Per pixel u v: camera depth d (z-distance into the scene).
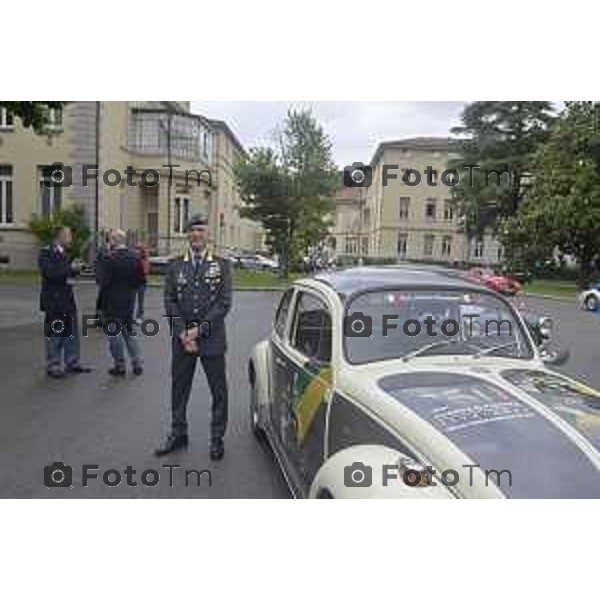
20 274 29.11
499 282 36.62
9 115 14.62
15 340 12.09
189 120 38.50
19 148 31.38
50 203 31.78
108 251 9.06
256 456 5.91
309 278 5.39
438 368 3.97
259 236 81.62
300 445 4.56
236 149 63.69
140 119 37.22
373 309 4.30
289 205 40.03
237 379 9.36
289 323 5.38
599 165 42.56
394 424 3.30
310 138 40.72
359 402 3.64
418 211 69.75
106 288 9.07
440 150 69.69
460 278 4.92
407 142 70.12
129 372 9.51
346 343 4.11
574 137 43.22
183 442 6.12
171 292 5.95
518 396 3.49
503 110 56.00
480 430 3.10
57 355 9.05
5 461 5.67
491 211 55.31
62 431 6.57
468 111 57.28
